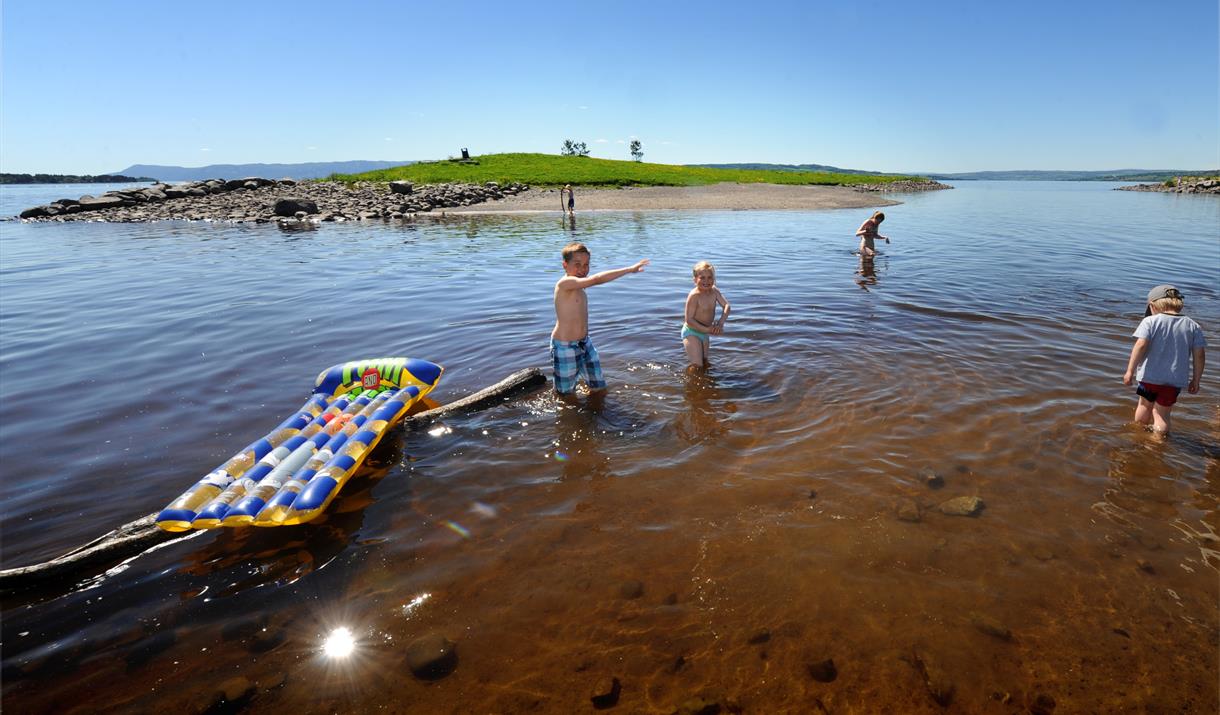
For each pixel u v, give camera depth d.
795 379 5.52
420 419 4.76
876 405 4.89
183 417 4.94
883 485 3.69
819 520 3.35
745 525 3.33
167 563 3.15
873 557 3.04
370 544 3.28
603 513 3.49
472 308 8.63
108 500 3.73
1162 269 11.27
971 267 11.61
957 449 4.12
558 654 2.50
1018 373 5.57
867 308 8.19
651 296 9.25
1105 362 5.87
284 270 12.20
